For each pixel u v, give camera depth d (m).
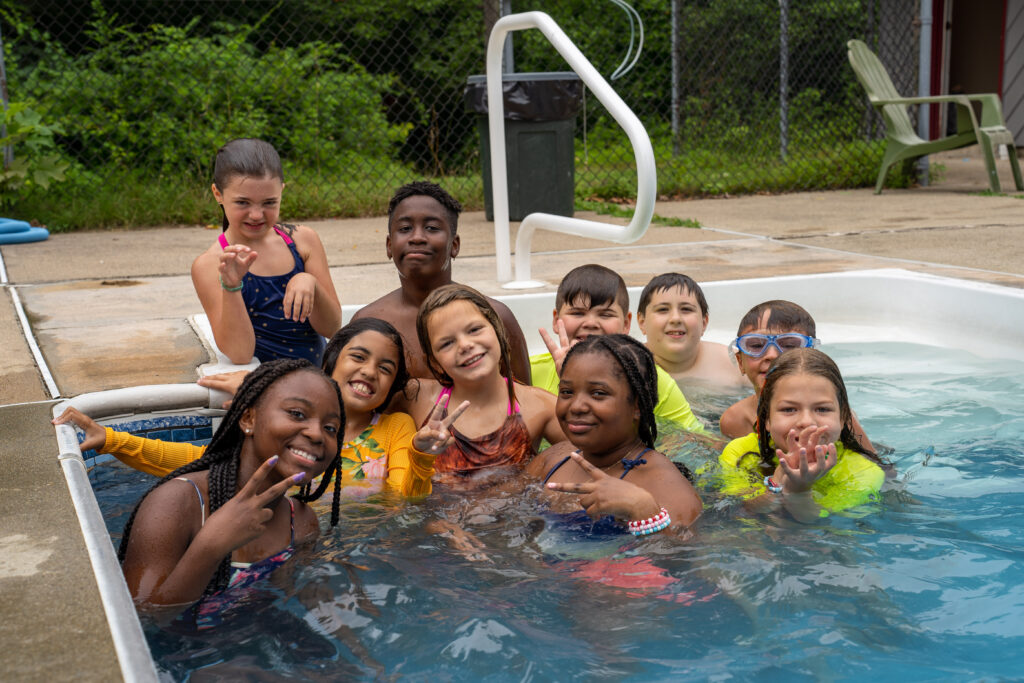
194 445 2.63
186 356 3.21
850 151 9.84
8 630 1.41
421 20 13.91
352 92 11.86
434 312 2.67
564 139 7.12
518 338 3.06
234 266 2.89
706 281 4.36
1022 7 12.69
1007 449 2.81
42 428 2.37
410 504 2.41
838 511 2.35
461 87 13.80
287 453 1.93
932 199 8.16
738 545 2.14
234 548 1.81
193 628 1.77
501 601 1.89
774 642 1.71
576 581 1.98
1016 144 13.07
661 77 12.84
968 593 1.90
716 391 3.51
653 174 3.54
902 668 1.62
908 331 4.25
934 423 3.05
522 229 4.37
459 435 2.67
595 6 12.97
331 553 2.11
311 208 8.12
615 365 2.34
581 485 2.22
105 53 10.84
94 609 1.47
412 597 1.90
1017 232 5.89
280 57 11.74
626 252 5.48
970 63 13.42
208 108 10.74
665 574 2.00
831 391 2.51
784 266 4.79
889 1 10.38
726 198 8.95
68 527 1.77
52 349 3.30
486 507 2.39
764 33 11.86
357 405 2.64
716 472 2.64
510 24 4.16
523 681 1.60
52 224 7.15
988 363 3.74
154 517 1.84
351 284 4.62
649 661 1.66
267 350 3.22
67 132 10.16
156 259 5.57
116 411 2.68
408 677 1.62
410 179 9.26
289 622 1.80
